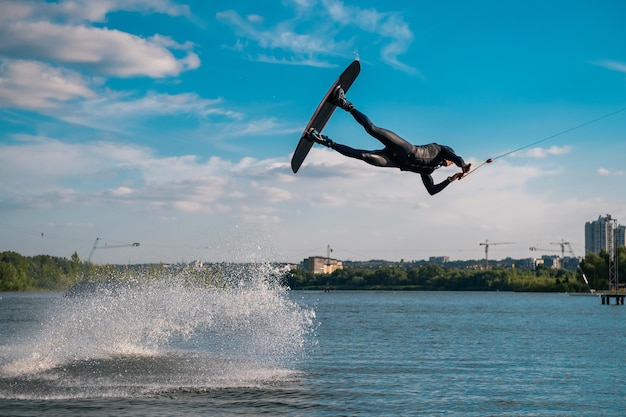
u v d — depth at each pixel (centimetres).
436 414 1930
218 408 1942
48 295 15212
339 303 13575
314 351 3388
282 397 2111
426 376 2580
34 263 18525
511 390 2300
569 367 2898
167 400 2022
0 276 16638
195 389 2184
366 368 2772
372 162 1441
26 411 1853
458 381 2470
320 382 2395
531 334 4881
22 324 4803
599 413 1969
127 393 2092
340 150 1451
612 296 13138
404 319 6975
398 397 2153
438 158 1467
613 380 2530
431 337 4484
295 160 1547
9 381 2228
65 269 17288
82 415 1820
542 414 1952
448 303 14225
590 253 19038
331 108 1490
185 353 2955
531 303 14300
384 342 4041
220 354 2988
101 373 2397
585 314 8756
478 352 3500
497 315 8319
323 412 1933
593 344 4047
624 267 17575
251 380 2386
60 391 2098
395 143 1424
